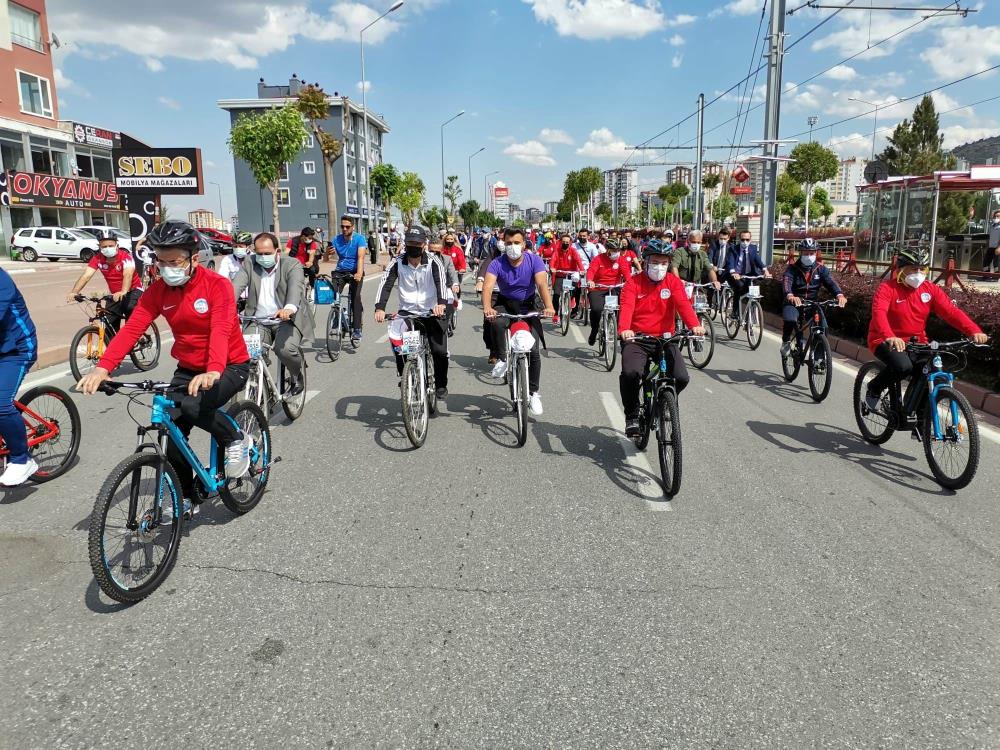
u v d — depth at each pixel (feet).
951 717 8.78
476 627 10.62
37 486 16.56
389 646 10.12
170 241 11.80
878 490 16.47
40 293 61.62
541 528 14.16
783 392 26.81
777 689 9.26
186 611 11.03
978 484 16.92
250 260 21.58
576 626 10.66
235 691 9.15
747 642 10.30
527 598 11.46
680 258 34.04
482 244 90.89
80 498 15.79
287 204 236.02
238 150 134.72
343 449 19.27
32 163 109.70
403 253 20.67
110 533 10.96
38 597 11.44
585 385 27.55
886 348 18.28
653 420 17.25
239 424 14.52
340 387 27.25
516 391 20.13
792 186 212.84
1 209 105.29
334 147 156.87
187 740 8.29
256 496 15.31
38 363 30.66
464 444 19.75
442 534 13.84
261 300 21.67
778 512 15.08
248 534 13.83
